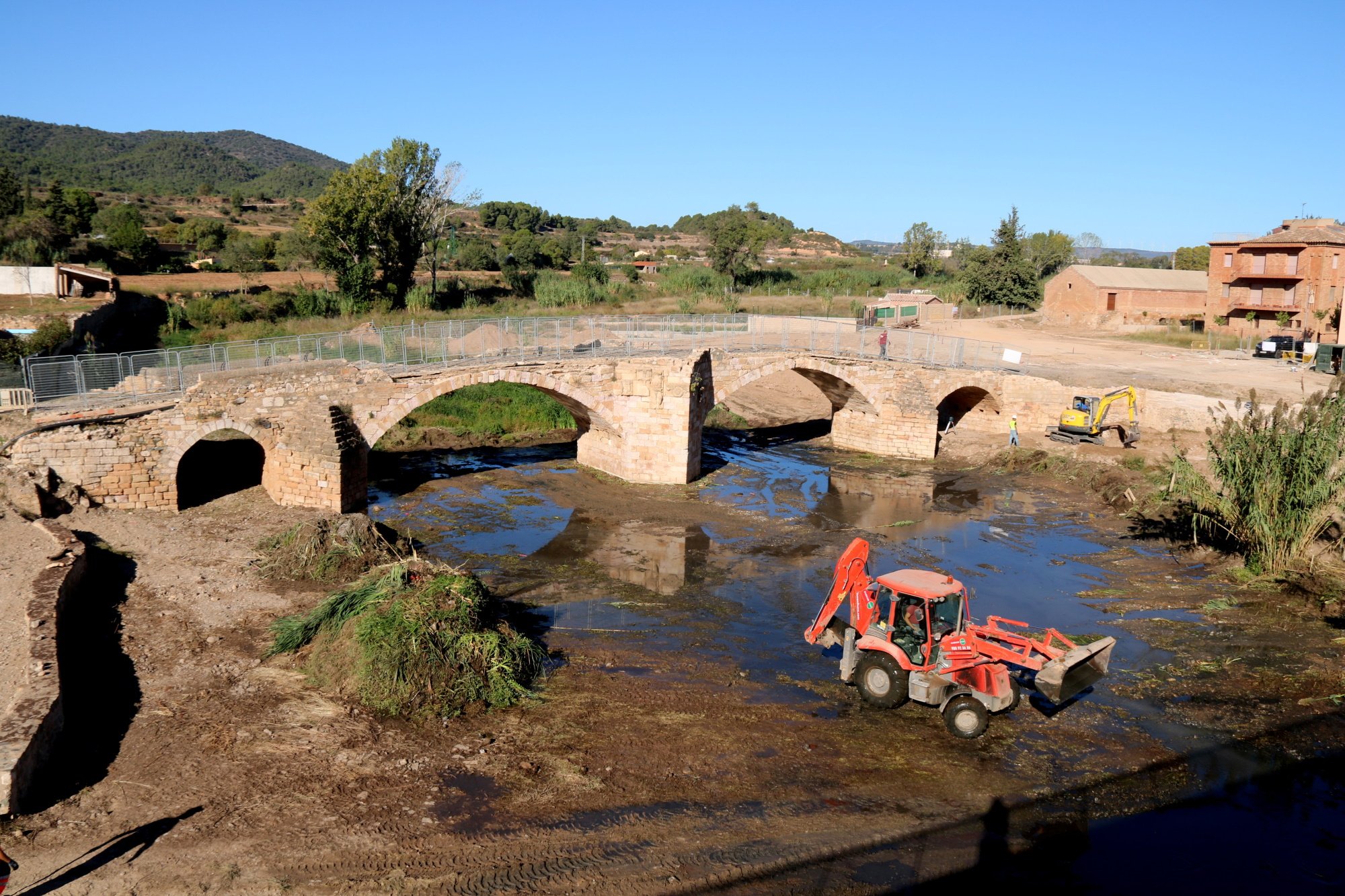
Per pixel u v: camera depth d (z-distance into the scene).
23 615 20.14
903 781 16.48
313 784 15.79
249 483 36.25
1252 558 27.61
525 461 43.94
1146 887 13.54
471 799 15.57
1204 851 14.47
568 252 129.75
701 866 13.84
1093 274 74.81
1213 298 66.56
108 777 15.78
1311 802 15.91
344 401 35.00
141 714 18.02
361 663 19.03
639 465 40.41
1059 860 14.17
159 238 114.81
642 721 18.80
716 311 76.06
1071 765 17.12
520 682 20.25
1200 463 37.84
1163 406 42.94
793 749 17.66
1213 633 23.41
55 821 14.47
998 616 25.02
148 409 32.12
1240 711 19.22
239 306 68.69
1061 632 23.73
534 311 76.25
